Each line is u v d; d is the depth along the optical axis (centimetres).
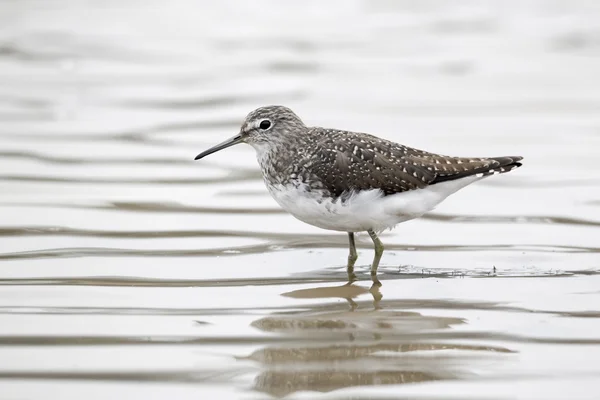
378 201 1283
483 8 3400
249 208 1641
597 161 1888
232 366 1009
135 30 3086
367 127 2111
